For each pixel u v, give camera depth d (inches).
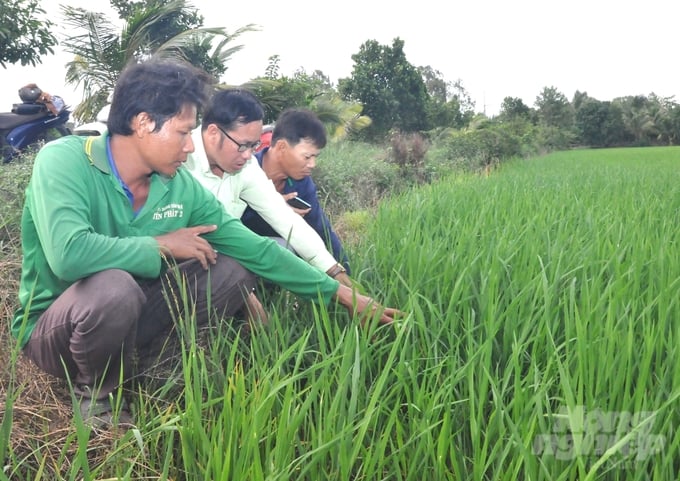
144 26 444.5
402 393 94.9
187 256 100.7
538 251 145.8
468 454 84.0
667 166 684.7
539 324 97.0
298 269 110.0
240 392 78.9
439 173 550.3
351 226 233.3
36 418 93.1
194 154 123.9
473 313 100.7
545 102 3203.7
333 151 526.9
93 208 97.8
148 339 106.0
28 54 495.2
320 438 74.9
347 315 114.0
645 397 78.7
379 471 75.1
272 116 552.1
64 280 92.2
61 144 97.0
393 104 1491.1
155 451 83.5
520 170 597.3
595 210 228.4
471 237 149.6
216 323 106.4
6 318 120.7
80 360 92.9
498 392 82.1
